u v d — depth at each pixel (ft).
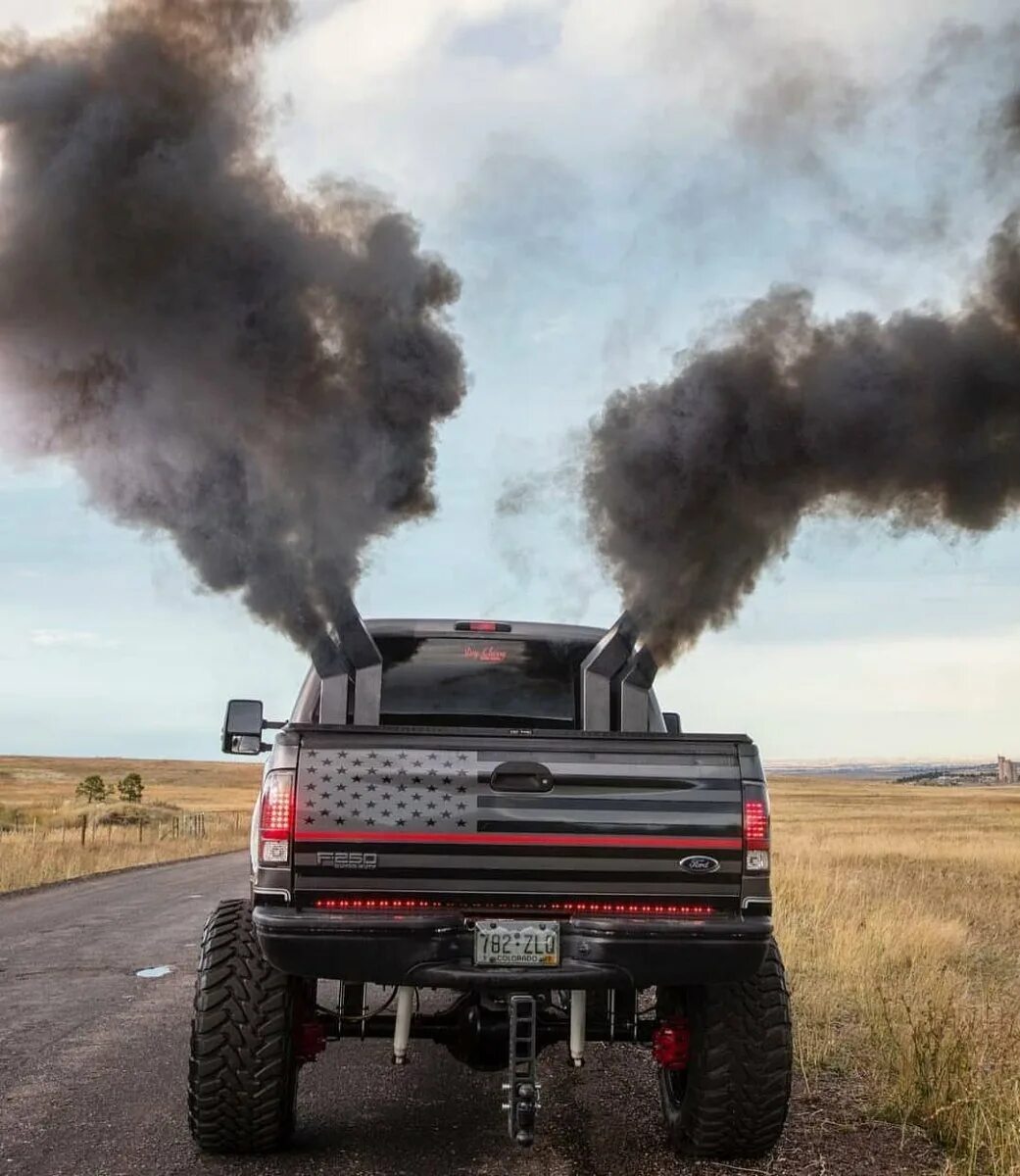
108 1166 16.51
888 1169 16.66
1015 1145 16.08
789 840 118.93
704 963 15.89
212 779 639.76
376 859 15.89
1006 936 44.04
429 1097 20.79
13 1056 23.76
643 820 16.19
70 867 80.94
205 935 17.48
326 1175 16.21
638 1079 22.39
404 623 22.16
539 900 16.07
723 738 16.52
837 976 31.65
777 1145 17.84
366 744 16.11
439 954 15.70
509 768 16.11
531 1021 15.69
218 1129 16.70
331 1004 21.62
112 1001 30.25
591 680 21.12
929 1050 20.39
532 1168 16.63
